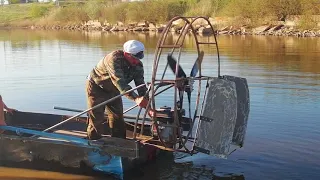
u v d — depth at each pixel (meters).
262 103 9.13
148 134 6.55
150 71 13.61
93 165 5.81
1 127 6.21
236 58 17.08
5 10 85.12
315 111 8.41
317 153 6.25
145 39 30.55
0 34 42.28
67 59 17.75
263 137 6.94
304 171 5.66
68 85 11.65
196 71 5.79
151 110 5.52
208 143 5.37
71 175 5.88
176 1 49.81
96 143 5.72
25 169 6.09
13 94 10.65
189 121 6.20
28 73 13.90
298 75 12.71
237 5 38.19
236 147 6.39
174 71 5.61
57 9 69.38
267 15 36.91
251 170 5.77
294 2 35.69
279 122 7.73
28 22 68.00
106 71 5.73
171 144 5.78
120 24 52.34
